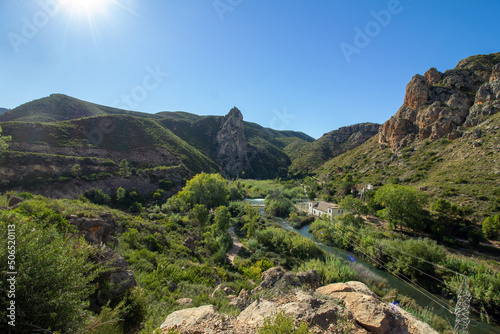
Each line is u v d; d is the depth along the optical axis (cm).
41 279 369
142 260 1336
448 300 1831
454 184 4047
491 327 1572
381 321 523
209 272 1578
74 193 4353
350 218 3522
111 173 5150
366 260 2636
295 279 947
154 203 4831
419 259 2153
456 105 5803
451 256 2231
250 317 562
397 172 5569
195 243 2541
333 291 710
